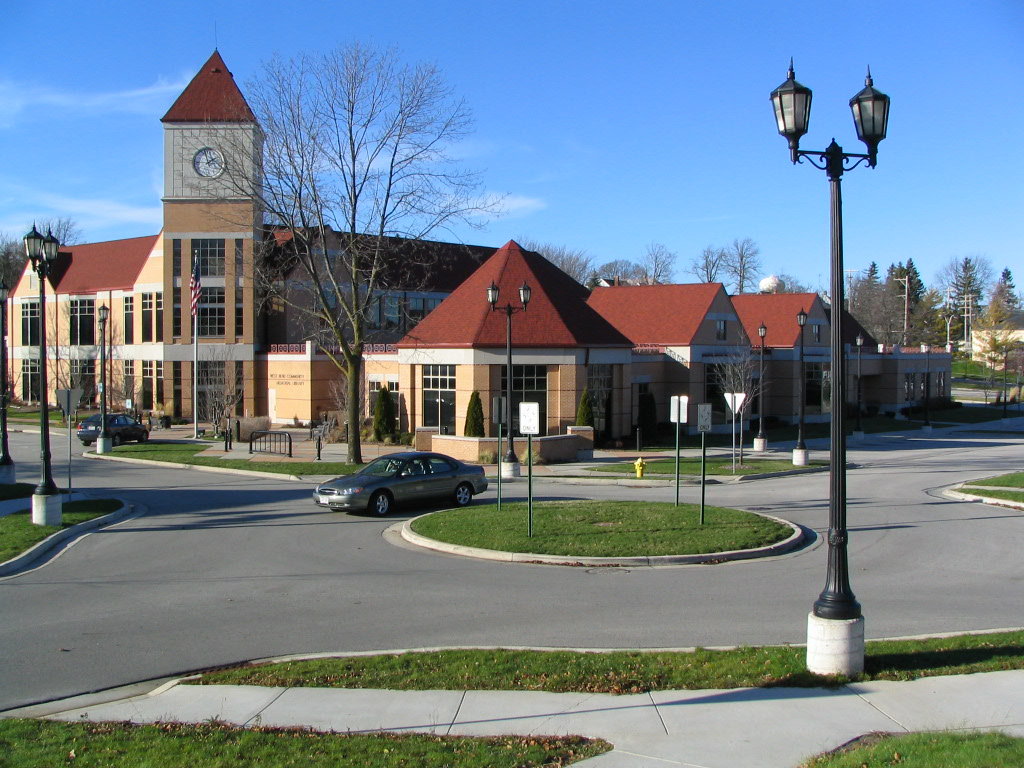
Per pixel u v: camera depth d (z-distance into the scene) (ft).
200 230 175.42
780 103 30.01
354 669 29.99
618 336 141.79
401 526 63.52
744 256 391.65
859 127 30.19
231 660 32.24
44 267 64.39
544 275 139.13
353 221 102.94
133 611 39.63
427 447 122.52
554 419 129.80
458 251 220.64
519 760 22.41
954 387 361.10
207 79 173.99
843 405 29.50
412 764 22.09
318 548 55.93
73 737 24.13
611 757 22.75
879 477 106.32
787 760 22.39
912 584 44.80
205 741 23.67
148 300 189.26
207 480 98.37
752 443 153.07
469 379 126.21
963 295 475.72
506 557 51.19
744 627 36.14
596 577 46.47
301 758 22.43
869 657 30.48
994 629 35.40
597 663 30.22
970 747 21.91
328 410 171.83
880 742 23.06
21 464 116.26
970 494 83.66
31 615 39.04
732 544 52.90
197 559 52.49
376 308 188.65
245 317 176.96
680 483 96.84
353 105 100.68
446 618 37.91
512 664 30.19
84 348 209.56
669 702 26.71
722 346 175.52
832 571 29.25
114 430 140.87
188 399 178.70
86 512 69.21
